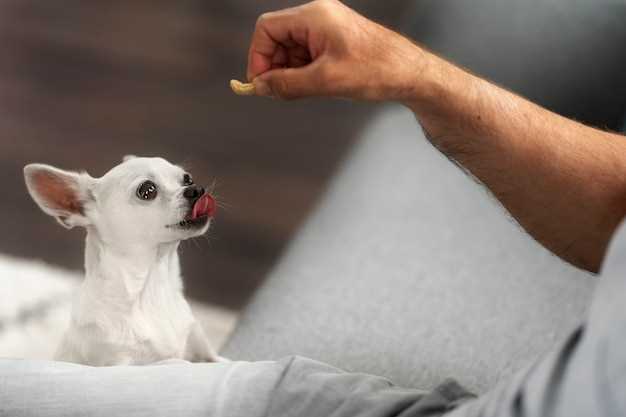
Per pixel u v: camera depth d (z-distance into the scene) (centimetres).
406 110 187
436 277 160
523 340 152
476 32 185
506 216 167
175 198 156
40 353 199
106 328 156
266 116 255
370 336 153
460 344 152
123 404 126
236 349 155
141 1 292
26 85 257
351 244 165
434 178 174
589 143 142
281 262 166
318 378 127
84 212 159
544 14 183
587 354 103
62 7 286
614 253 108
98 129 245
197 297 212
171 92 259
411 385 147
